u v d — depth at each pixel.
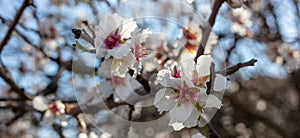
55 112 0.53
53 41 0.75
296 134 1.59
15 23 0.45
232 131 1.56
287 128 1.61
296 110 1.58
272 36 1.02
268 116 1.59
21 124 0.80
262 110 1.57
